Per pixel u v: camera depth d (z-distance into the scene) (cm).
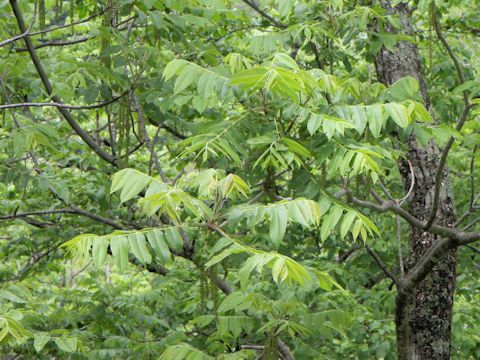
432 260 590
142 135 667
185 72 440
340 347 815
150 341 771
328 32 573
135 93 650
